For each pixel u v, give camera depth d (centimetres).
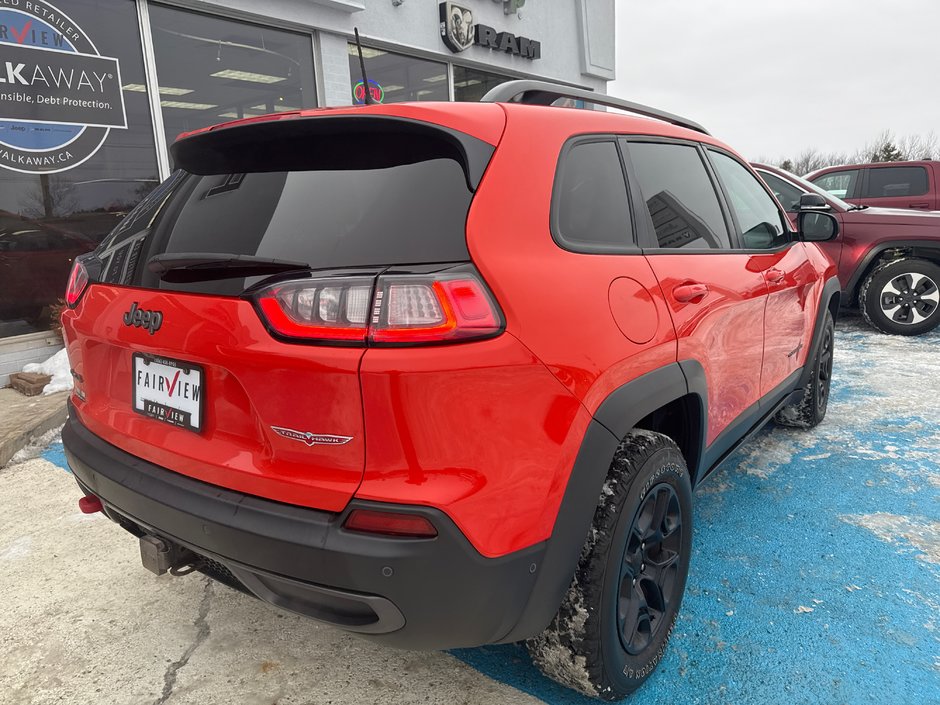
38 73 517
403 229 142
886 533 272
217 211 168
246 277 144
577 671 169
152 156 593
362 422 131
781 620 218
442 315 131
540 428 145
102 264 190
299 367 133
